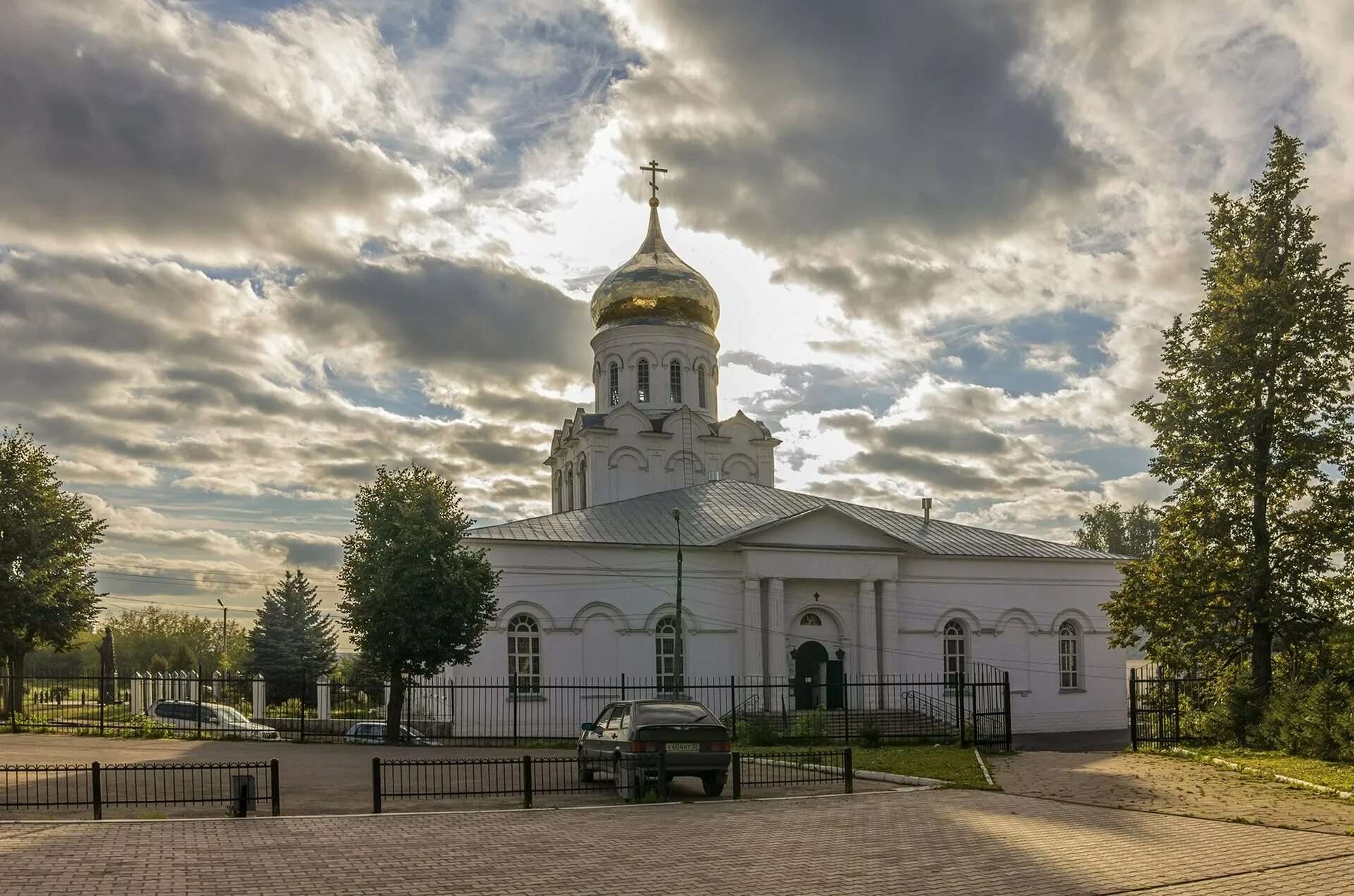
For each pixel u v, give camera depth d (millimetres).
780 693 41688
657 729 18312
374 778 15906
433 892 10359
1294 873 11430
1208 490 30750
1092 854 12562
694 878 11133
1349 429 29531
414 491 35344
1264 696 28094
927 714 41875
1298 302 29859
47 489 41625
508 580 40188
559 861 11969
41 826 13875
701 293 55188
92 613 42438
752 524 44312
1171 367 31797
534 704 39812
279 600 66188
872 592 44156
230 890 10234
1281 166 30969
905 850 12773
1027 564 47812
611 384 55219
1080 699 47781
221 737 32406
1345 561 29516
